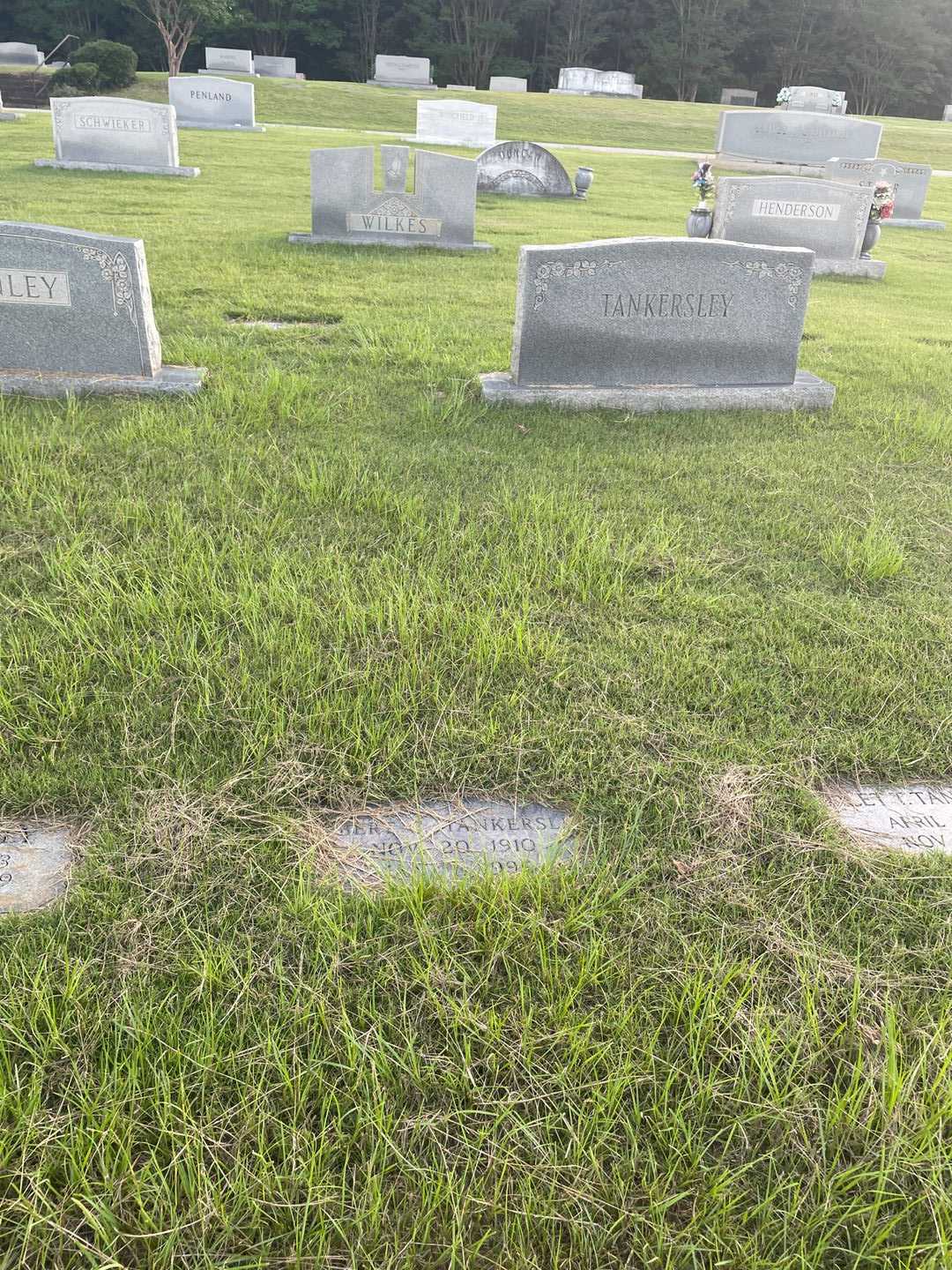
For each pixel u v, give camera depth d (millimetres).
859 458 6617
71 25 54469
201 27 44188
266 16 58531
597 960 2723
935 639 4402
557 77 62688
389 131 31531
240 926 2789
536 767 3477
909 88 61312
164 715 3568
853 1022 2572
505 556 4840
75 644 3904
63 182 16750
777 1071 2477
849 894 3027
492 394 7082
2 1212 2078
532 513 5324
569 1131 2277
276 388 6941
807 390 7516
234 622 4148
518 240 14820
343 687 3754
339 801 3289
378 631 4102
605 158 27953
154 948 2691
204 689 3688
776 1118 2355
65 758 3330
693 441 6781
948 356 9578
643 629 4328
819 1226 2158
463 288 11164
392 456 6035
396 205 13383
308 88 35594
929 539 5441
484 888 2900
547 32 61750
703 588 4750
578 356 7234
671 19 60281
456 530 5133
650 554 5012
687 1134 2285
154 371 6980
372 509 5312
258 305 9594
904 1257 2150
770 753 3590
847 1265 2125
